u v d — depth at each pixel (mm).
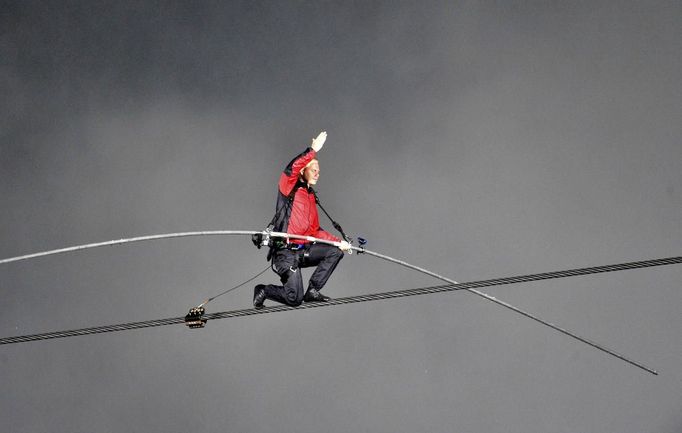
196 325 29328
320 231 31000
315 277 30188
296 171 30078
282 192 30281
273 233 29484
